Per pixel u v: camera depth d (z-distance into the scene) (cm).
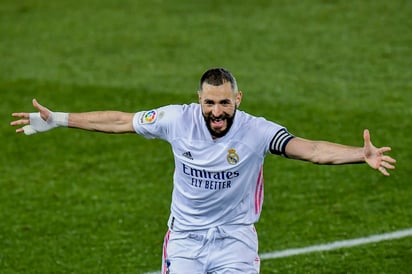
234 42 6206
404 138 4716
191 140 2581
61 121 2736
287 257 3559
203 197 2622
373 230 3772
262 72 5684
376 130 4831
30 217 4041
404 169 4359
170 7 6981
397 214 3916
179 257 2686
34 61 6075
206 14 6775
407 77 5503
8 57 6175
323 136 4800
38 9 7144
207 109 2495
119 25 6669
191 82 5584
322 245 3656
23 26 6788
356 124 4912
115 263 3572
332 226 3831
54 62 6044
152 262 3572
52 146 4831
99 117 2709
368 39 6112
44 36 6550
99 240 3791
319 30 6319
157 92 5456
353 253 3566
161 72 5769
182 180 2642
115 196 4234
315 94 5325
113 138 4897
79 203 4175
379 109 5084
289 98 5281
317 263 3491
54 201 4203
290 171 4406
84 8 7106
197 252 2670
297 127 4909
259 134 2556
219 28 6488
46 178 4469
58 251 3700
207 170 2583
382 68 5650
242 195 2631
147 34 6456
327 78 5550
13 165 4634
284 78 5578
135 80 5656
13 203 4194
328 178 4309
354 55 5869
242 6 6888
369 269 3422
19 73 5866
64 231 3891
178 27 6550
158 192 4262
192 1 7075
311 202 4078
